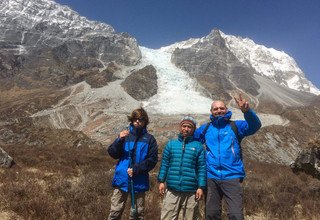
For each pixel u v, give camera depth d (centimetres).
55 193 1102
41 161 2278
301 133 10438
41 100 13775
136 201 655
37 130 6631
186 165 638
